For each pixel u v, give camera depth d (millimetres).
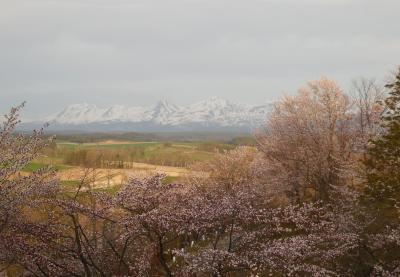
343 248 18734
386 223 23562
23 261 14797
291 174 38656
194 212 14172
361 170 27312
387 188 19734
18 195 13891
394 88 21234
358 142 29750
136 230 14805
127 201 15656
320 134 36906
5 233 14414
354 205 24000
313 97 38406
